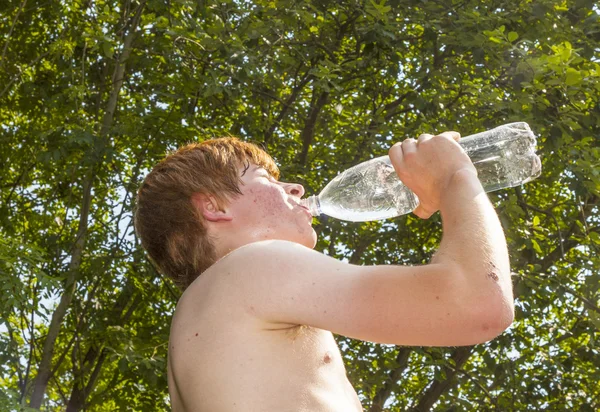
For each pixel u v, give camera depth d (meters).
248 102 7.68
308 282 1.12
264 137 7.33
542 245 7.20
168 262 1.37
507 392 7.48
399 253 7.88
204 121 7.42
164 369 6.41
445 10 6.81
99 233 7.09
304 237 1.35
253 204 1.34
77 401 7.11
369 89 7.48
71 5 7.32
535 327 7.98
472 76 7.09
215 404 1.12
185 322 1.21
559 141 5.98
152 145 6.89
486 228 1.11
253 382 1.11
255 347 1.12
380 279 1.08
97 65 7.46
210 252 1.33
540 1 6.62
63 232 7.76
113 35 6.50
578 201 6.67
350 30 7.17
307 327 1.19
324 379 1.15
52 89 7.60
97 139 6.35
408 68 7.48
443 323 1.04
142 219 1.39
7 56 7.57
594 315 6.87
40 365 6.51
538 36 6.71
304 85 7.17
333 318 1.09
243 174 1.36
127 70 7.47
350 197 1.97
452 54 7.10
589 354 7.37
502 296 1.04
